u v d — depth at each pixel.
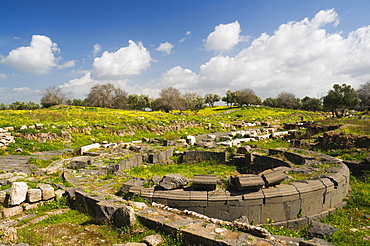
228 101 94.44
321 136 19.72
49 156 15.30
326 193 7.91
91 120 27.81
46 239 5.31
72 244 5.15
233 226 5.68
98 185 9.39
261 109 71.25
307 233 6.21
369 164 11.53
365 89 49.91
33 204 7.34
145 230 5.60
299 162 11.99
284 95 90.25
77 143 19.81
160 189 7.61
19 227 6.09
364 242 5.63
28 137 18.31
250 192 7.16
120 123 26.30
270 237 5.21
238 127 36.03
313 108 79.25
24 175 10.14
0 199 7.01
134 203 6.76
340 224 6.88
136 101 82.38
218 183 8.22
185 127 31.84
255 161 14.11
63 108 44.38
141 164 14.64
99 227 6.01
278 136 25.62
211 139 21.33
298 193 7.33
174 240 5.14
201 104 72.31
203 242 4.85
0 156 14.71
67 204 7.87
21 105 83.62
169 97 62.91
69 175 10.71
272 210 7.15
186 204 7.11
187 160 15.41
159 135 26.34
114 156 14.81
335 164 10.26
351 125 20.16
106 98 64.75
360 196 8.89
